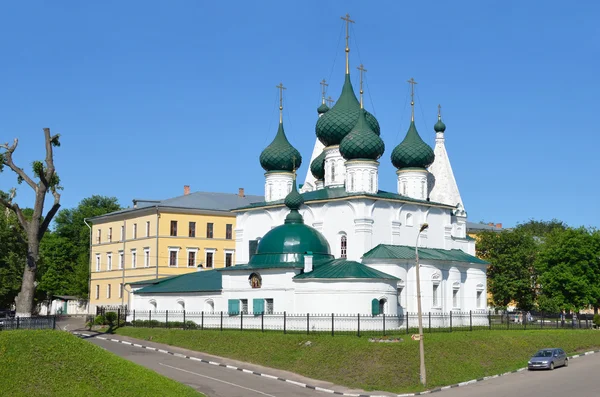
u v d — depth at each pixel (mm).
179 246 105438
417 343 54500
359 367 50656
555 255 94688
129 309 86812
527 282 102750
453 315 70250
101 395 35375
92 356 38312
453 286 73688
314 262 67375
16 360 35562
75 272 125938
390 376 49156
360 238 70312
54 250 128250
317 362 52688
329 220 73000
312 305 63844
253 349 57719
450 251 79062
